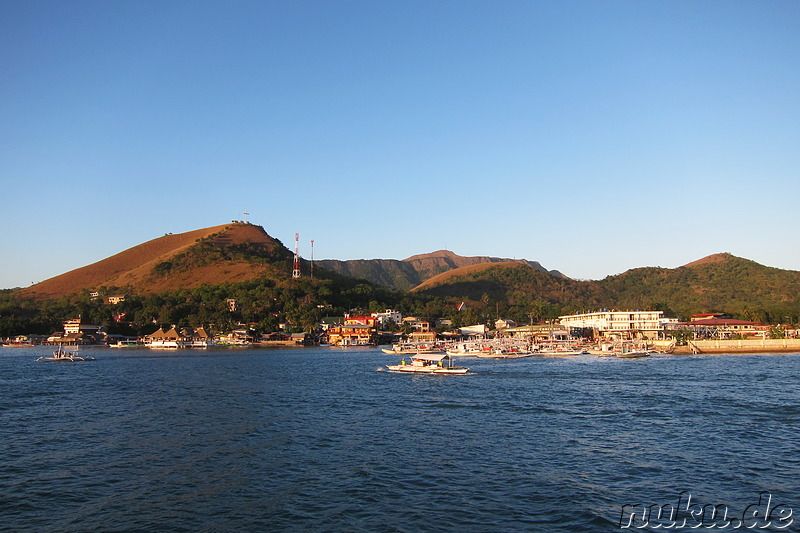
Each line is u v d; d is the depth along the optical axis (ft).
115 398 247.50
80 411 213.46
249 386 293.64
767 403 225.35
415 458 143.43
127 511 107.86
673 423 187.93
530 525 100.99
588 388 282.56
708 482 124.57
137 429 179.11
